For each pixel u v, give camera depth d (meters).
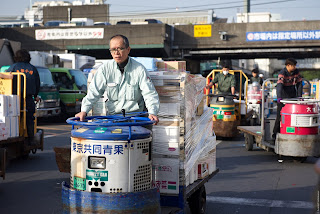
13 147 8.46
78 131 3.62
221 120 12.37
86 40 45.56
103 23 48.09
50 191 6.41
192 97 4.54
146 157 3.67
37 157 9.38
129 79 4.14
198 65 57.78
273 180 7.22
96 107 4.75
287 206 5.66
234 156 9.73
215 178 7.39
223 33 45.97
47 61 20.66
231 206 5.67
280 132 8.88
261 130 9.54
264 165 8.62
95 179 3.51
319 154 8.58
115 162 3.48
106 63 4.19
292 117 8.52
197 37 47.28
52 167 8.27
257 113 16.20
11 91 8.27
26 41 46.28
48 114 16.89
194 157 4.63
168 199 4.27
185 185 4.27
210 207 5.61
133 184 3.56
